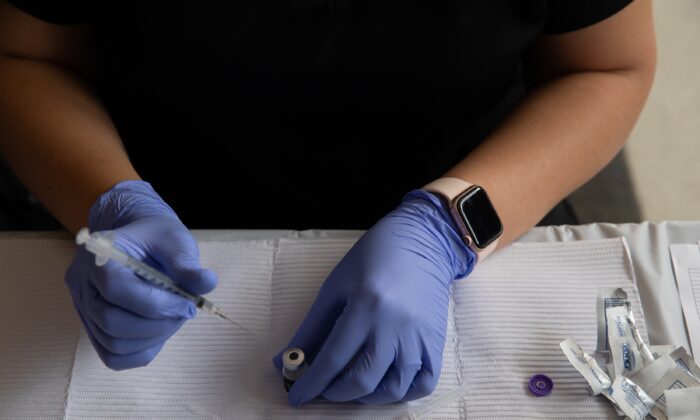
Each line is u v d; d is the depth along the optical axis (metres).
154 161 0.94
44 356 0.74
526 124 0.85
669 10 1.43
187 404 0.72
